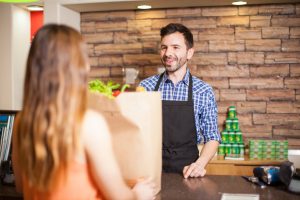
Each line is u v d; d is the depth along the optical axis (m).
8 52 3.43
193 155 2.17
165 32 2.16
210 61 3.49
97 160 0.92
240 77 3.45
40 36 0.91
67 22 3.45
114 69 3.67
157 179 1.29
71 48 0.90
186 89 2.27
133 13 3.60
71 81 0.89
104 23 3.66
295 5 3.33
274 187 1.51
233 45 3.44
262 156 3.11
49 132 0.86
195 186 1.54
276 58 3.39
